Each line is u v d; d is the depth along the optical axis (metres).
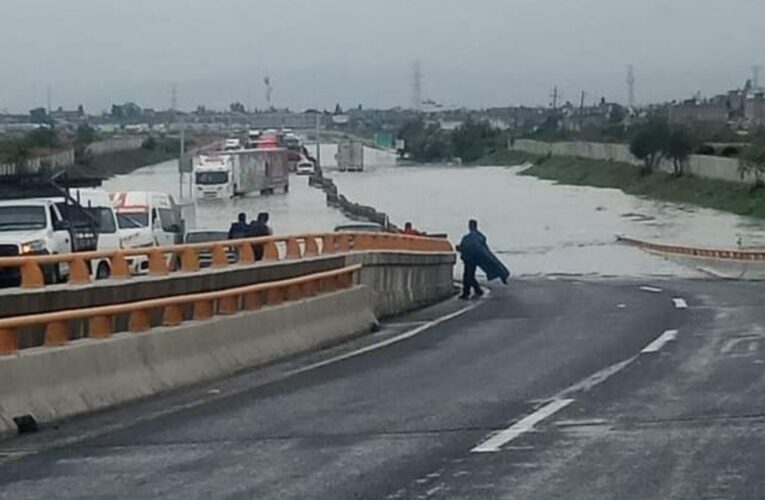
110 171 156.00
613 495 10.75
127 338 17.19
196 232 45.47
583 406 15.76
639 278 54.25
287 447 13.42
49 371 15.41
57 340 16.06
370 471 12.03
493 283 48.72
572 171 167.88
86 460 12.95
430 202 117.94
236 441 13.86
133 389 16.92
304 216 84.56
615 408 15.52
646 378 18.30
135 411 16.25
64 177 40.16
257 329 21.42
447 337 26.03
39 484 11.80
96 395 16.11
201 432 14.52
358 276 29.62
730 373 18.67
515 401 16.39
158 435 14.38
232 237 35.28
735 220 97.88
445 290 40.91
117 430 14.79
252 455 13.01
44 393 15.23
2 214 32.12
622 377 18.52
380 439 13.77
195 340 19.06
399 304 33.31
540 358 21.55
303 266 27.00
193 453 13.20
